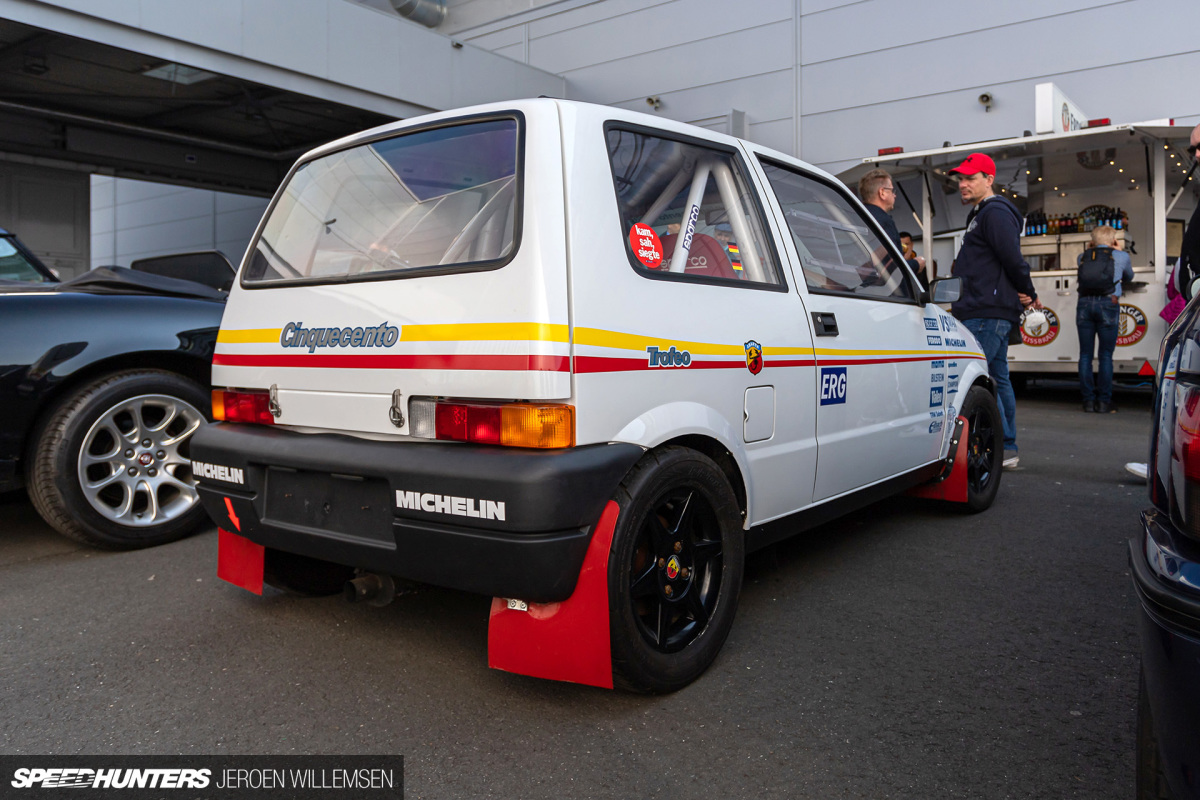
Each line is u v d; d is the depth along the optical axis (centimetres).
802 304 292
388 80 1187
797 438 286
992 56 1124
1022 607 303
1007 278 504
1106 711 226
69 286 373
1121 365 873
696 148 268
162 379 369
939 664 256
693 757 204
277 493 251
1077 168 934
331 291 247
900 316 356
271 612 301
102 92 1299
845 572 343
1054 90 848
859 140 1234
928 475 389
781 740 212
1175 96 1008
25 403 331
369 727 221
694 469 235
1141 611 138
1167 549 135
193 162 1606
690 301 243
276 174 1755
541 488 196
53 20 909
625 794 189
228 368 276
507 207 218
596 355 211
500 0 1584
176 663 259
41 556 367
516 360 204
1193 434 132
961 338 422
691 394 239
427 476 209
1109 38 1045
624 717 225
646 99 1427
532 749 209
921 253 1033
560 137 221
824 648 268
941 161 946
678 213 252
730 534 250
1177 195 878
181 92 1302
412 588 250
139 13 955
